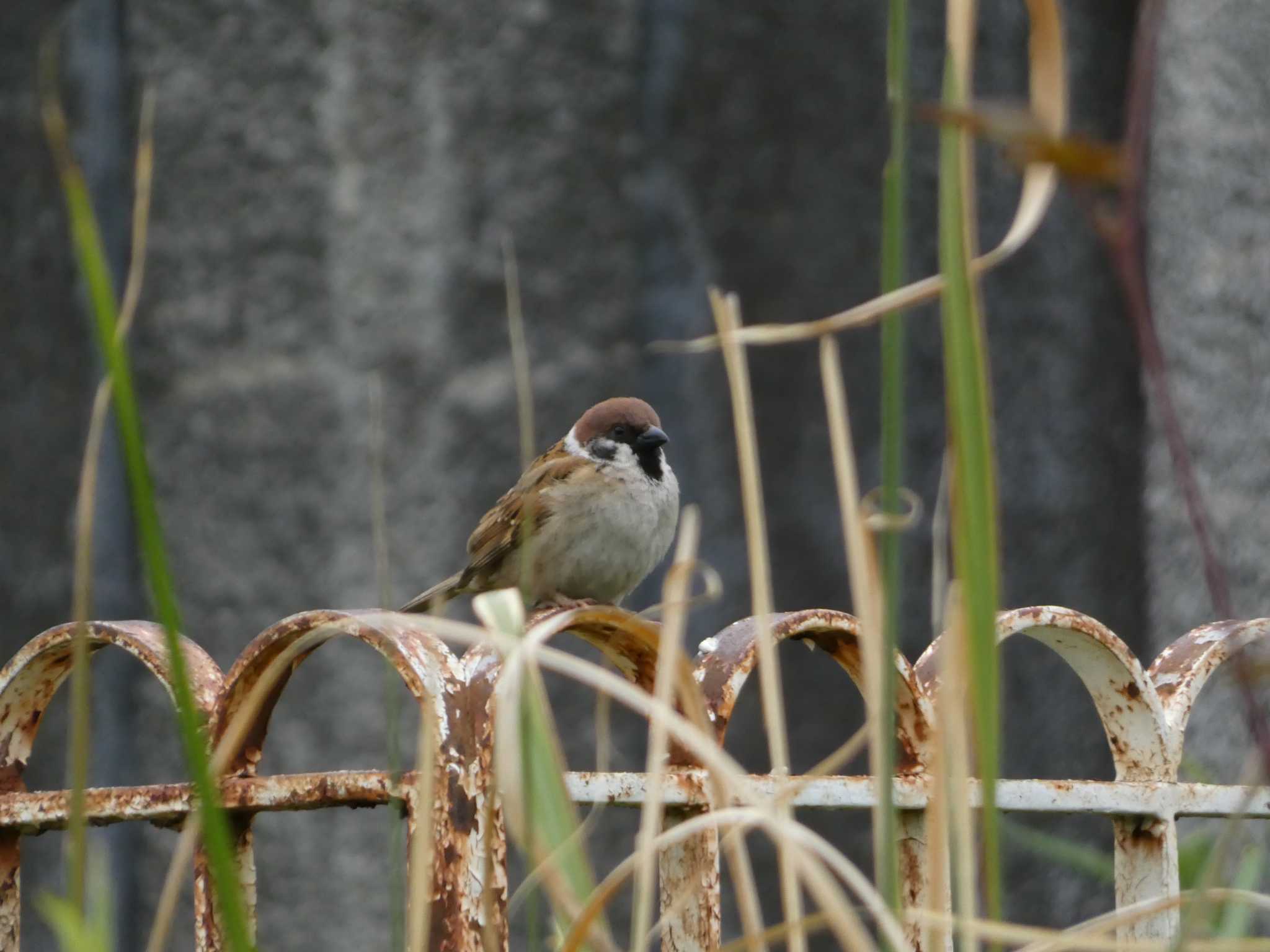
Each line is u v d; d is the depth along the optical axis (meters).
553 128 10.94
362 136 10.74
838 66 11.30
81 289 11.04
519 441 10.79
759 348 11.25
